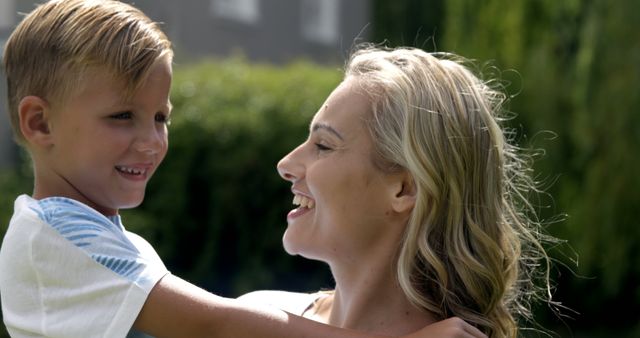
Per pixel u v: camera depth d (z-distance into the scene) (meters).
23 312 2.24
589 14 8.45
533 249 2.58
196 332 2.17
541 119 8.87
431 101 2.26
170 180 8.15
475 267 2.25
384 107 2.27
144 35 2.38
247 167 8.25
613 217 8.52
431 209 2.23
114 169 2.36
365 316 2.31
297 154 2.37
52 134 2.36
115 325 2.15
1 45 8.00
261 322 2.18
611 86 8.25
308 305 2.67
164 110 2.44
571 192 8.78
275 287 8.35
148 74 2.36
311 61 12.79
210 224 8.28
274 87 8.66
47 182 2.40
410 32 14.26
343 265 2.33
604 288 9.45
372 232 2.29
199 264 8.30
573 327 9.69
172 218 8.17
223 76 8.88
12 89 2.42
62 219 2.25
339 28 14.12
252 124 8.30
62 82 2.32
